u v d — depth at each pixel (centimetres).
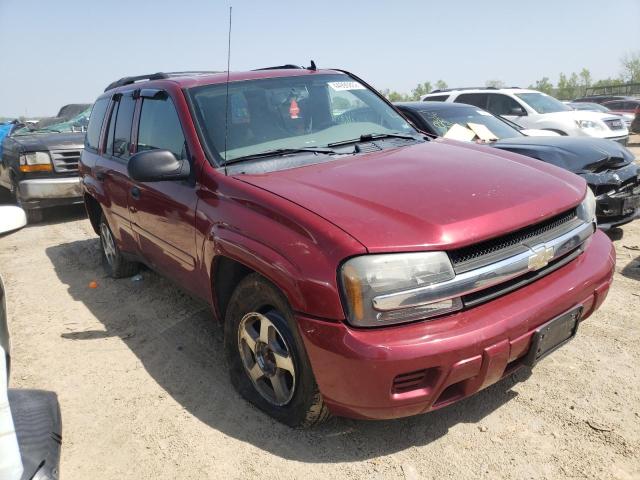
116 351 406
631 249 554
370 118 418
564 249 286
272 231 270
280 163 334
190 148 349
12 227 222
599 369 337
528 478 254
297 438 292
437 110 728
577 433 281
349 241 241
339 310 240
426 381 242
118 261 544
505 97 1184
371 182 293
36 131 1026
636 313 407
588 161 538
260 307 292
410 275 238
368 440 288
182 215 349
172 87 396
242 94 383
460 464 266
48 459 187
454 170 313
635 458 261
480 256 255
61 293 540
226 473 270
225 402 329
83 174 569
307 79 417
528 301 259
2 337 208
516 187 293
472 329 240
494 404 310
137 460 285
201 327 436
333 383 248
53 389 358
